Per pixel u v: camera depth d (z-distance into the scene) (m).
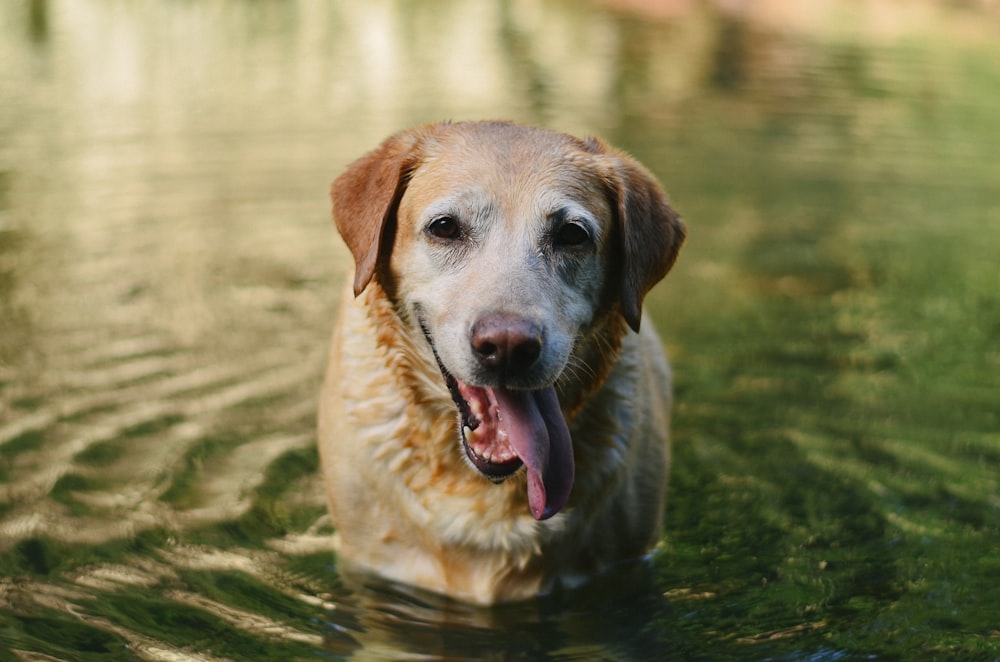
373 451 0.98
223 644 0.92
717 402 1.31
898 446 1.23
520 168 0.93
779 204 2.00
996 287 1.65
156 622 0.94
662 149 2.31
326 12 3.97
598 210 0.94
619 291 0.97
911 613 0.98
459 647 0.94
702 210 1.95
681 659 0.93
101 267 1.54
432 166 0.94
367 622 0.96
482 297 0.88
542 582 1.00
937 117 2.72
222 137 2.19
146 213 1.75
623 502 1.00
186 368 1.31
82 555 1.01
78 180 1.88
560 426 0.93
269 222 1.74
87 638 0.92
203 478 1.13
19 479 1.10
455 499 0.97
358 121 2.36
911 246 1.82
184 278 1.53
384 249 0.97
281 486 1.12
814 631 0.96
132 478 1.12
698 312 1.54
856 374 1.38
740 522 1.10
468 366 0.88
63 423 1.19
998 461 1.21
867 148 2.41
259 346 1.37
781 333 1.48
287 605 0.97
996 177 2.23
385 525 1.00
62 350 1.33
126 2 3.90
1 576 0.98
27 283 1.48
